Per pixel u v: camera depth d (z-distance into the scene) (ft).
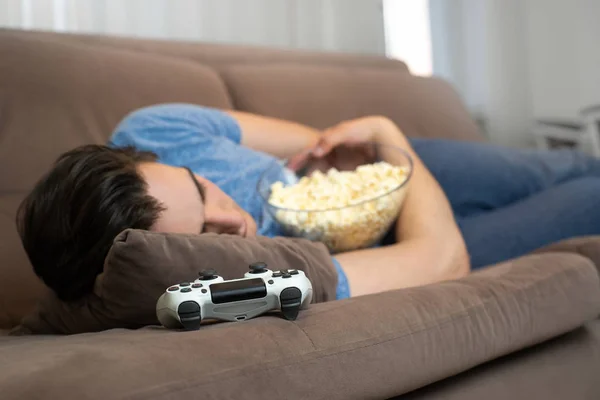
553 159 4.40
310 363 1.61
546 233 3.54
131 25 5.81
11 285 3.16
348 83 5.50
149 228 2.20
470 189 4.09
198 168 3.34
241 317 1.81
